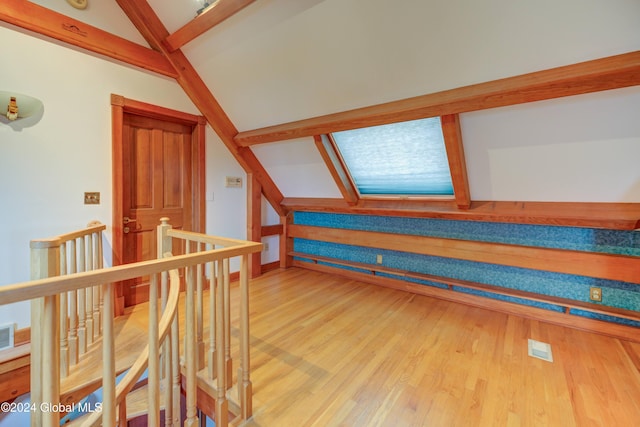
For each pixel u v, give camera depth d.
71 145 2.40
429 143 2.69
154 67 2.87
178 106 3.15
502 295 2.99
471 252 3.04
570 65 1.68
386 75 2.23
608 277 2.40
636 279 2.30
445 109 2.15
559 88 1.74
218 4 2.19
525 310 2.80
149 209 3.08
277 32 2.32
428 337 2.40
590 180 2.24
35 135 2.22
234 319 2.72
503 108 2.10
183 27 2.55
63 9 2.30
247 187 3.99
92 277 0.98
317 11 2.05
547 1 1.50
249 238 4.01
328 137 3.10
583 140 2.04
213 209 3.58
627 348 2.24
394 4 1.81
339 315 2.83
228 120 3.55
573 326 2.58
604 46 1.56
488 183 2.68
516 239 2.90
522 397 1.69
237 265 3.89
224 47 2.70
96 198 2.55
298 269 4.53
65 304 1.80
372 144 3.00
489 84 1.94
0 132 2.07
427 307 3.04
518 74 1.84
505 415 1.56
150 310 1.18
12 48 2.09
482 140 2.38
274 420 1.53
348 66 2.31
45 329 0.92
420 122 2.56
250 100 3.13
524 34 1.66
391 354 2.14
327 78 2.48
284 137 3.21
